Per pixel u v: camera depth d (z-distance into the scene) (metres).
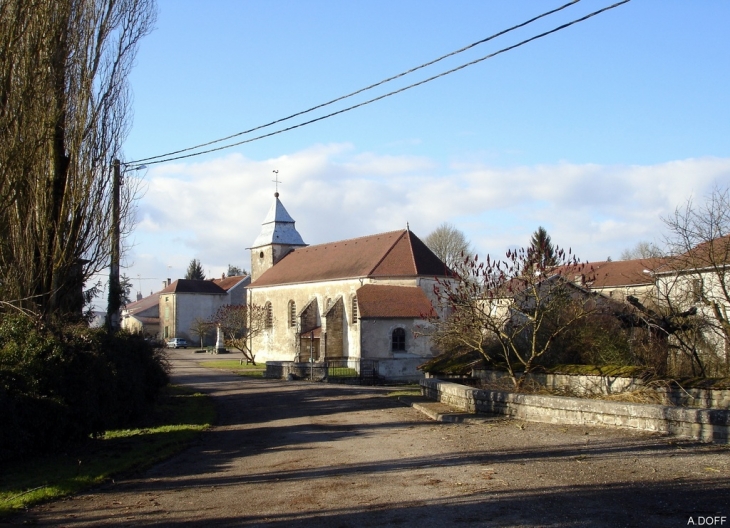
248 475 9.90
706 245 17.00
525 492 7.59
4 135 14.40
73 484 9.41
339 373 43.34
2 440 10.38
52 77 15.95
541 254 17.05
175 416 18.45
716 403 12.81
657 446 9.63
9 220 15.60
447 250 80.06
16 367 11.45
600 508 6.77
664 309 16.83
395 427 14.34
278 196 68.12
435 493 7.86
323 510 7.45
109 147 18.11
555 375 16.94
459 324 18.20
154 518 7.56
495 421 13.57
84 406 12.55
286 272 60.56
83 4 17.39
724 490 7.15
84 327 15.10
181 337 88.12
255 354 61.97
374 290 46.56
